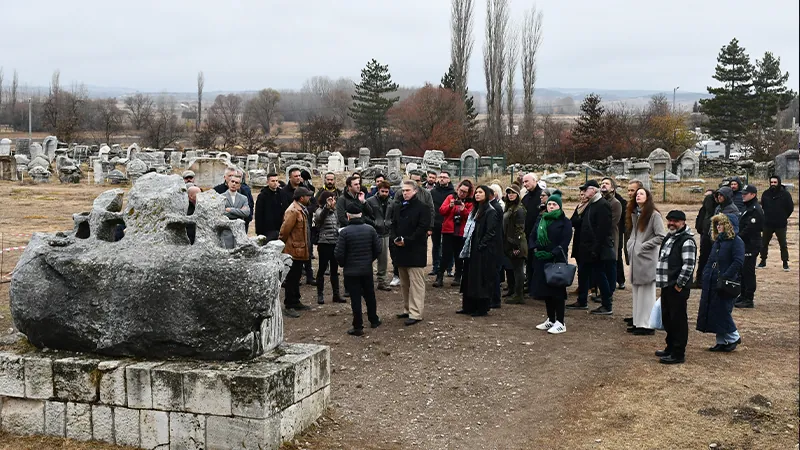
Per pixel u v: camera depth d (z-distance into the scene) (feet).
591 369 26.84
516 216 37.27
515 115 293.23
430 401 24.36
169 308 19.57
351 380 26.40
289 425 19.60
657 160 116.78
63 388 19.84
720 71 200.03
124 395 19.31
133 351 19.89
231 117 302.86
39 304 20.49
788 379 25.49
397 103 247.50
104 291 20.08
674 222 27.27
